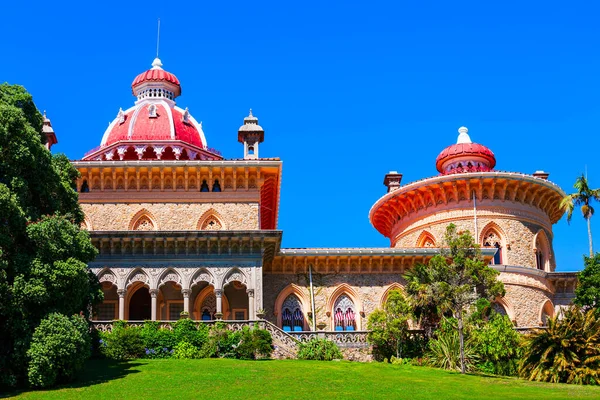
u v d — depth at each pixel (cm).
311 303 4788
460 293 3841
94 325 3994
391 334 4081
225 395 2828
